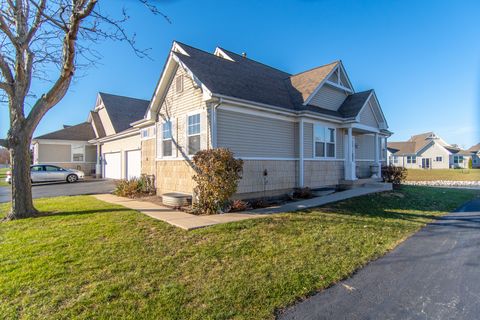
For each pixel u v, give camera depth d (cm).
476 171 3706
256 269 404
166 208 855
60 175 1888
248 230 592
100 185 1734
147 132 1372
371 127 1467
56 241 521
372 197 1066
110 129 2250
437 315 292
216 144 873
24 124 775
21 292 337
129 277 376
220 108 888
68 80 807
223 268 407
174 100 1091
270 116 1034
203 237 542
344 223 677
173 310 299
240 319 284
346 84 1452
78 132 2519
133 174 1767
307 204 909
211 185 772
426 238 581
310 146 1173
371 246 517
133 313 293
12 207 747
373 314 294
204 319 283
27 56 809
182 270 399
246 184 944
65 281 364
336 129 1320
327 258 452
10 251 473
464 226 688
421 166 4759
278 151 1062
